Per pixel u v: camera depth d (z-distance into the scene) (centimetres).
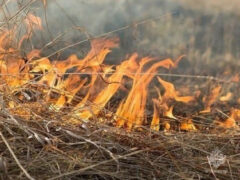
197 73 758
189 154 619
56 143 578
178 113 736
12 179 526
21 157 561
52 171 547
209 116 736
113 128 634
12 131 578
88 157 582
